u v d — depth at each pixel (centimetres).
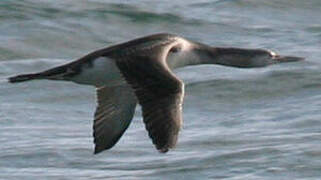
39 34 2217
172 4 2428
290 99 1817
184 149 1533
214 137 1586
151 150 1534
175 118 883
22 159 1524
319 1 2477
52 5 2352
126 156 1517
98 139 1063
